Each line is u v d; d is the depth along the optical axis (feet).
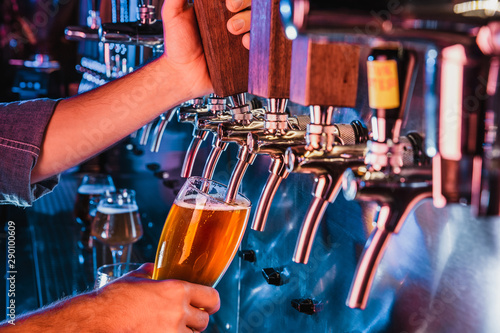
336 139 2.44
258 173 4.52
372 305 2.71
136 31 4.25
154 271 2.95
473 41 1.34
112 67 6.91
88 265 5.47
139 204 7.62
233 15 2.82
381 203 1.67
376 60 1.61
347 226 2.94
